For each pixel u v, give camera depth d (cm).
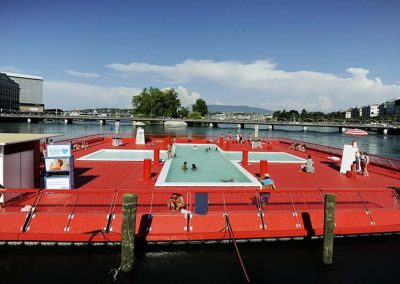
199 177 2178
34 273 1219
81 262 1286
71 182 1700
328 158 3161
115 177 2114
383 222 1465
